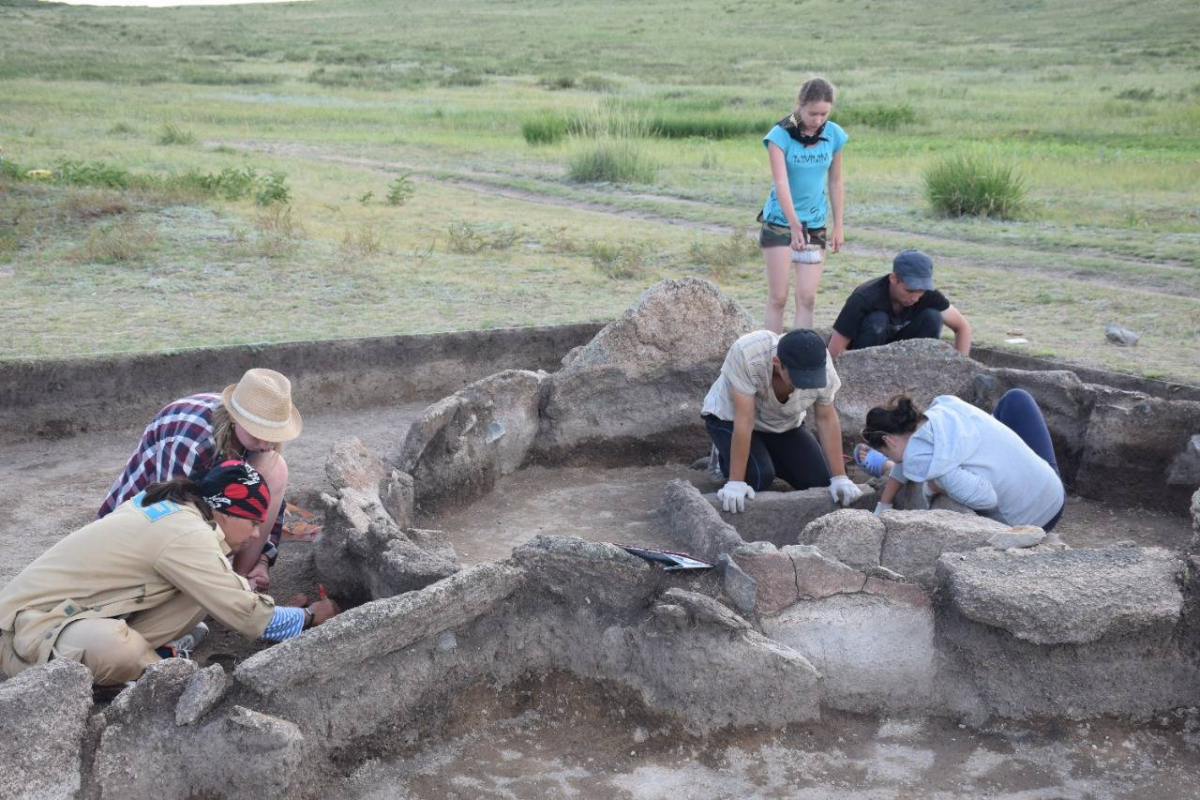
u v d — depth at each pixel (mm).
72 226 11492
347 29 86250
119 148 19875
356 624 3559
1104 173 17844
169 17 97312
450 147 22703
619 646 3971
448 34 79812
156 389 6734
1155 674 3990
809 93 7277
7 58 49500
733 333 6340
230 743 3326
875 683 4023
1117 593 3900
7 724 3076
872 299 6457
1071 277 10734
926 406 6281
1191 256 11492
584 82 43938
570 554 4031
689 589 4020
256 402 4266
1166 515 5691
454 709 3885
